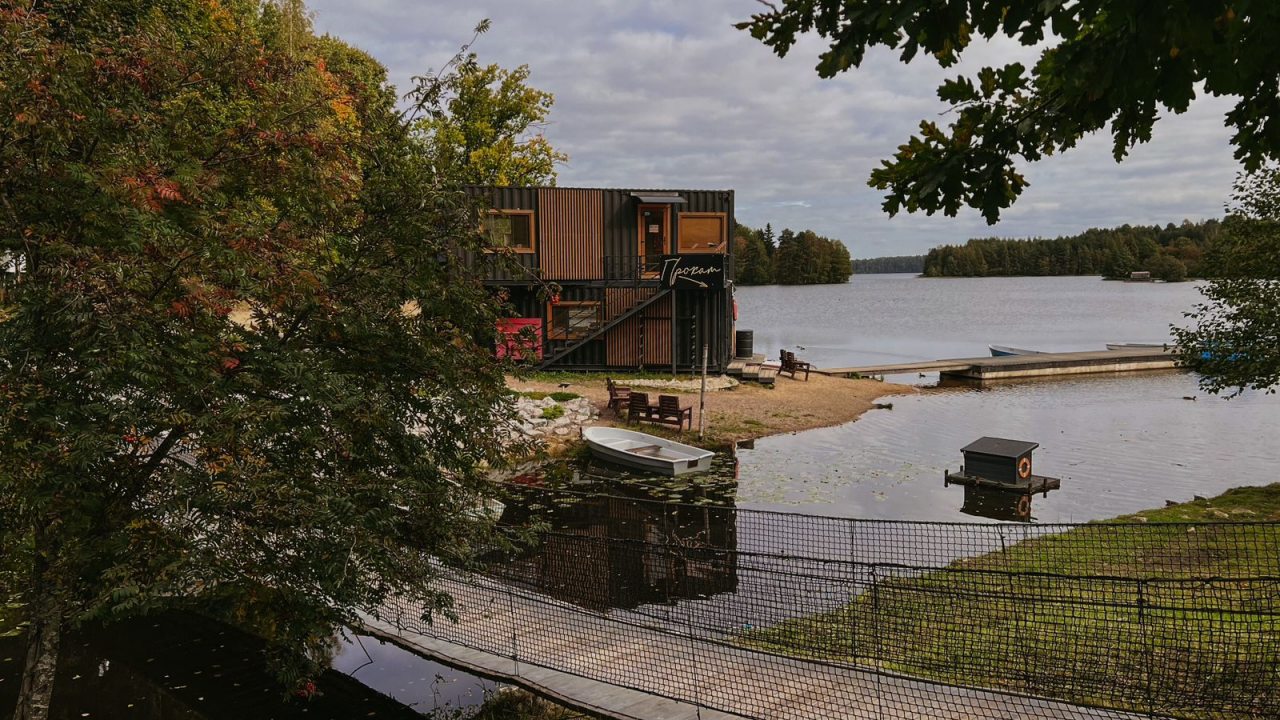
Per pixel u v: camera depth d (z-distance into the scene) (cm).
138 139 611
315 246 691
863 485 1825
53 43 568
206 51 671
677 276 2947
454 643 854
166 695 786
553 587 981
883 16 320
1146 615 789
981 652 763
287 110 686
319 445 657
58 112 533
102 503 595
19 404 486
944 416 2783
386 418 668
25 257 555
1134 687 663
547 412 2259
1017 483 1772
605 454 2005
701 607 952
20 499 539
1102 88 314
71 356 538
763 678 741
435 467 745
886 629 844
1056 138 375
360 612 934
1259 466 2009
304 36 2930
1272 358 1609
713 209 3081
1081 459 2116
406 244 747
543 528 837
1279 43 296
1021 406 3030
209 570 591
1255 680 652
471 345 775
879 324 7562
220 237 580
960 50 367
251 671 836
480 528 752
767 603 957
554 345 3002
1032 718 636
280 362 618
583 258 2984
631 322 3052
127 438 570
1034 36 316
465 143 3881
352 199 740
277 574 617
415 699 775
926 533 1366
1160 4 280
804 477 1897
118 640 906
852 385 3400
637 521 1518
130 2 720
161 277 570
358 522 611
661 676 757
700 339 3091
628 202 2995
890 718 652
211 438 556
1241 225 1661
